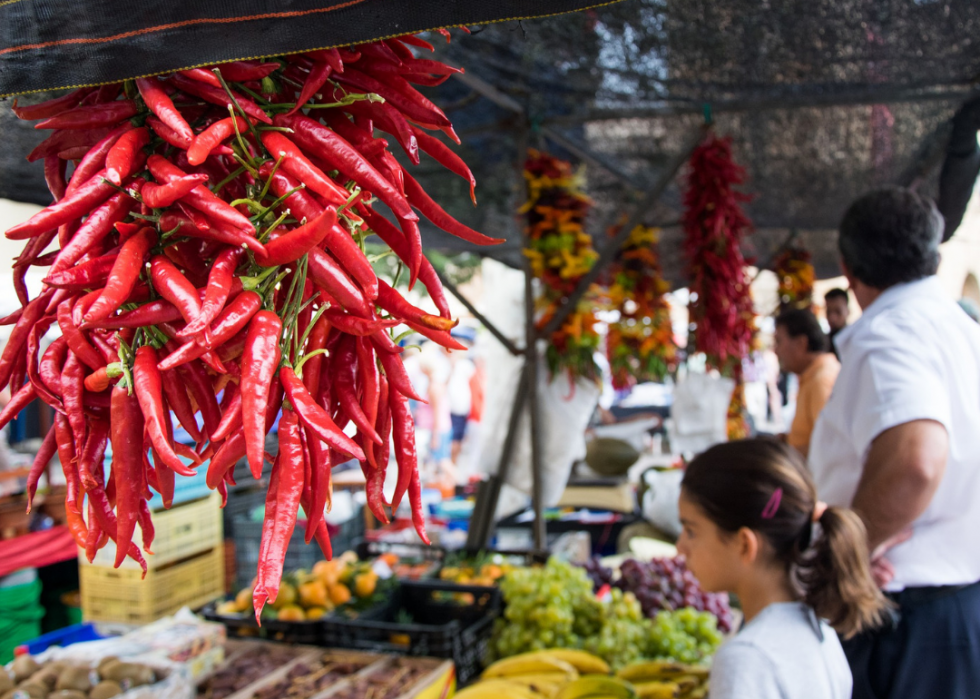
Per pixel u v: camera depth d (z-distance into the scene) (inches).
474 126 136.6
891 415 75.5
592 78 119.1
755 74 115.7
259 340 33.4
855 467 85.3
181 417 35.4
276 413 36.0
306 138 37.8
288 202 36.4
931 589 75.5
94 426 37.4
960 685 74.0
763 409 370.6
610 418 267.4
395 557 149.9
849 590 59.6
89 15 37.2
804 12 93.9
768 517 61.5
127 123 37.8
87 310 32.3
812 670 57.5
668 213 205.3
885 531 75.1
